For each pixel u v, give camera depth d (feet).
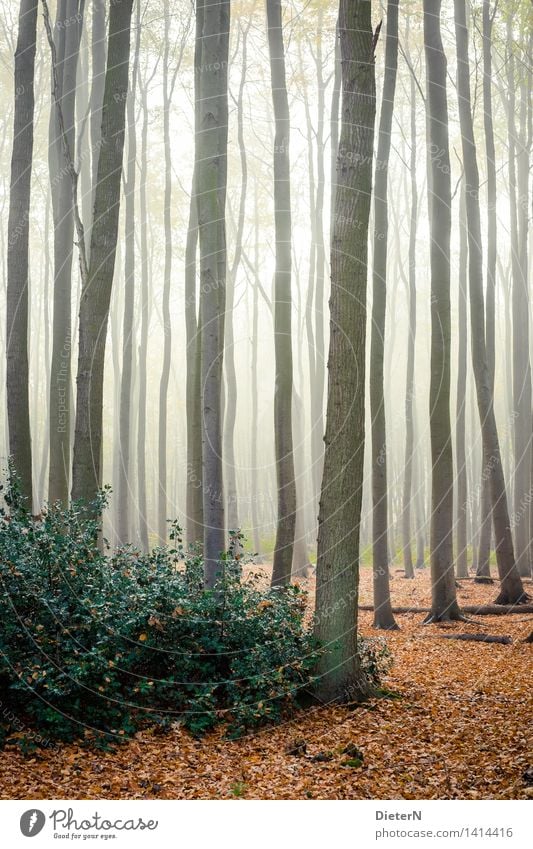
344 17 28.94
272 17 55.26
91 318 35.45
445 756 22.71
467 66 61.52
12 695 23.84
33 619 24.59
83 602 24.49
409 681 33.53
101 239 35.91
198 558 32.22
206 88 36.24
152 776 21.54
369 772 21.77
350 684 28.50
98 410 35.24
